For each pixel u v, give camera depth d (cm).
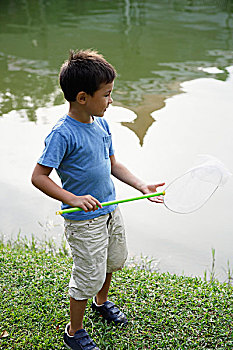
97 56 210
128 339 249
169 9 1245
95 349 238
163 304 276
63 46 952
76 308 232
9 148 550
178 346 242
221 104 652
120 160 502
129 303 277
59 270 315
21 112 653
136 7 1284
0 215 427
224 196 442
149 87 722
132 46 929
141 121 605
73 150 212
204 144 536
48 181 210
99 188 223
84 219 218
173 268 344
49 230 407
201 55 860
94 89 204
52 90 736
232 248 368
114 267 246
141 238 384
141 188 242
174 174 471
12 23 1168
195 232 391
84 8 1305
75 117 214
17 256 337
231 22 1086
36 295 285
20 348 245
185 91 701
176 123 598
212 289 292
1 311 270
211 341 246
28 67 840
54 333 254
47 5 1372
